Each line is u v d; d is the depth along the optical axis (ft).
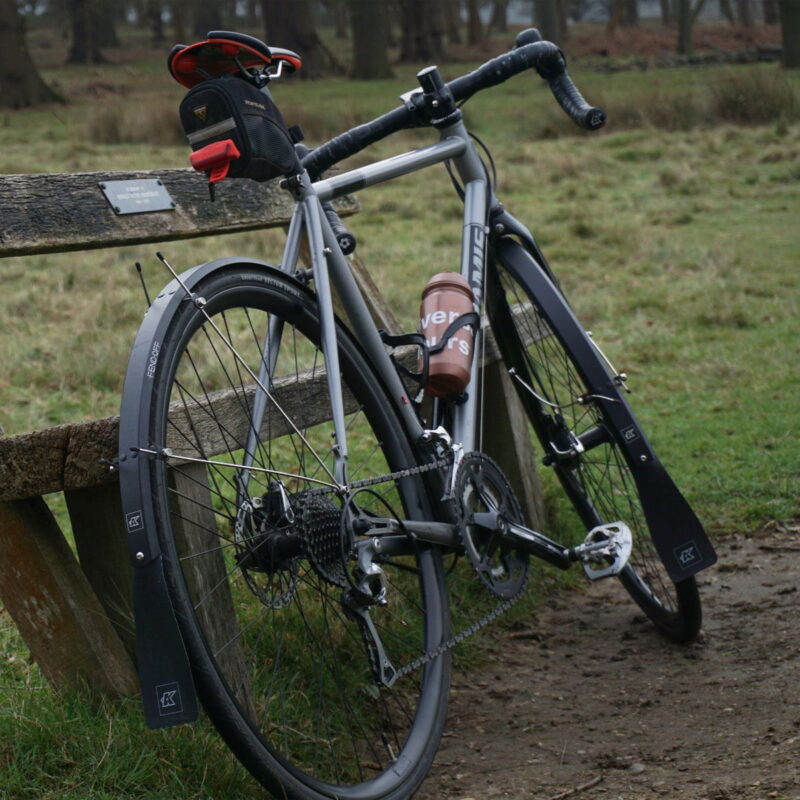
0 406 20.03
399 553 8.59
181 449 8.27
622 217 44.29
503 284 11.61
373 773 8.77
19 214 8.91
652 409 20.39
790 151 58.80
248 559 7.38
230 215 11.32
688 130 72.90
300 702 9.25
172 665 6.34
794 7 129.80
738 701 9.71
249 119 7.66
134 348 6.82
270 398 8.05
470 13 226.17
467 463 9.37
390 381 9.17
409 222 44.83
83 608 8.51
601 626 11.94
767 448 17.40
